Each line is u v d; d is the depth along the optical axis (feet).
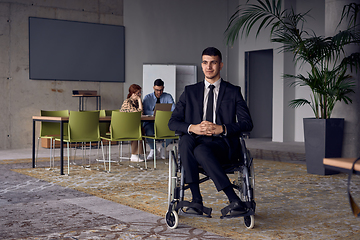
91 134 17.74
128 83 34.73
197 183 8.79
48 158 22.98
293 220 9.82
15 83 29.76
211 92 9.63
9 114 29.60
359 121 17.04
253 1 37.83
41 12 30.60
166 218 9.07
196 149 8.71
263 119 40.09
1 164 20.40
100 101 32.35
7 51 29.43
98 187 14.23
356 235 8.60
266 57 40.14
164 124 18.93
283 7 34.73
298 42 17.07
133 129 18.37
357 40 16.30
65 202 11.87
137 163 20.68
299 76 17.69
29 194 13.03
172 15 36.86
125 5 34.42
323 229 9.05
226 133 8.91
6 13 29.32
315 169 17.04
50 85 31.07
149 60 35.76
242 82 39.22
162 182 15.29
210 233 8.78
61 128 17.08
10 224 9.47
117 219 9.96
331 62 17.60
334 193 13.12
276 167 19.04
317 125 16.83
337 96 16.37
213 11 39.01
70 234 8.68
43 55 30.68
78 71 32.19
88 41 32.60
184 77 37.35
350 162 4.30
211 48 9.66
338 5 17.60
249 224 9.13
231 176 17.01
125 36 34.53
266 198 12.37
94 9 32.94
